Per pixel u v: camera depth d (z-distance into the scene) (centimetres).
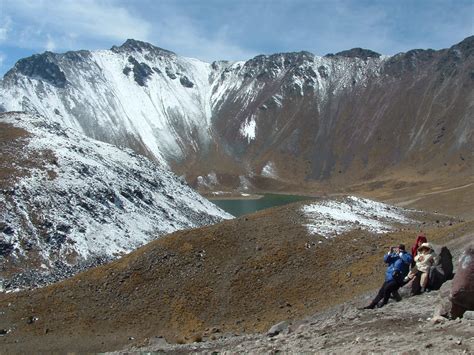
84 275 4838
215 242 4772
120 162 10512
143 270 4609
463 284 1489
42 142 9400
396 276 1998
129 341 3809
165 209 9781
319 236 4641
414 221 6319
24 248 7012
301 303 3759
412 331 1504
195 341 3441
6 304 4675
